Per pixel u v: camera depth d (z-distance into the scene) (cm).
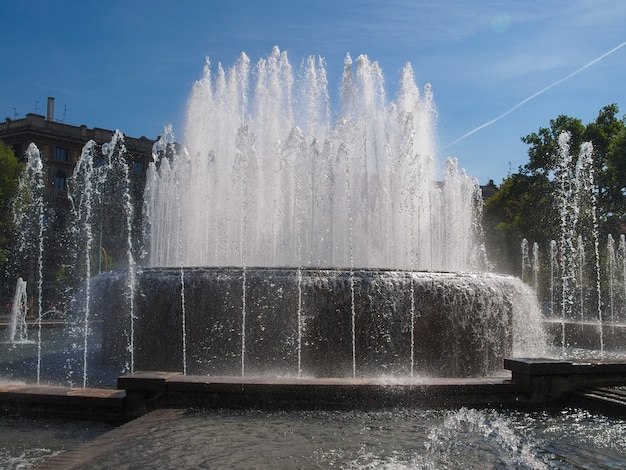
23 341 1928
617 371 958
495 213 4678
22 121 5722
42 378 1151
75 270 4681
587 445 711
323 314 1154
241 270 1191
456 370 1184
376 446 684
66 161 5838
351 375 1148
